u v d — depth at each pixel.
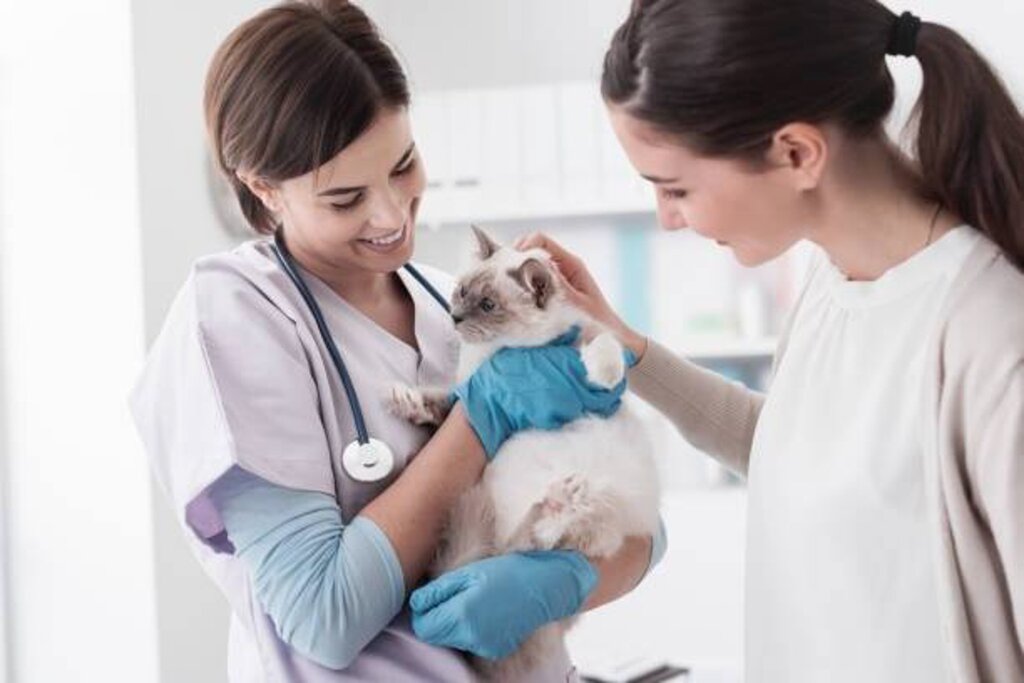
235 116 1.15
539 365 1.29
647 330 3.02
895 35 1.00
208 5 2.40
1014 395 0.90
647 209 2.84
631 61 1.01
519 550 1.24
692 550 2.94
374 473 1.18
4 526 2.26
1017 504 0.90
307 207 1.17
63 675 2.24
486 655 1.14
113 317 2.20
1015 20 2.76
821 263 1.22
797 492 1.08
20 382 2.25
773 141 0.97
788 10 0.95
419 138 2.91
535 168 2.87
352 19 1.18
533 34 3.15
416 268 1.46
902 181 1.04
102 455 2.21
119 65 2.17
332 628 1.07
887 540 1.02
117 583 2.21
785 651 1.11
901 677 1.01
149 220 2.20
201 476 1.09
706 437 1.42
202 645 2.32
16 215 2.24
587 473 1.25
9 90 2.23
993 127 0.98
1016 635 0.94
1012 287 0.95
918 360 1.01
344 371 1.22
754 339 2.92
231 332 1.16
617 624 3.00
